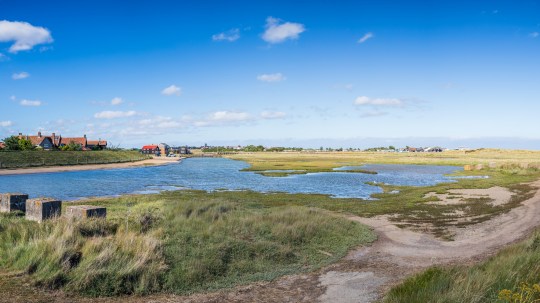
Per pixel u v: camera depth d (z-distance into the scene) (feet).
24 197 76.28
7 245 44.96
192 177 227.40
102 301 37.06
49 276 37.88
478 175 241.55
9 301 33.45
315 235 67.05
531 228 77.46
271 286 44.70
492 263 43.73
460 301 31.63
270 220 73.20
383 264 54.34
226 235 61.00
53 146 418.92
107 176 229.04
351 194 149.48
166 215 74.38
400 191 157.79
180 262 47.37
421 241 69.21
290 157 568.00
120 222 63.00
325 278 47.91
